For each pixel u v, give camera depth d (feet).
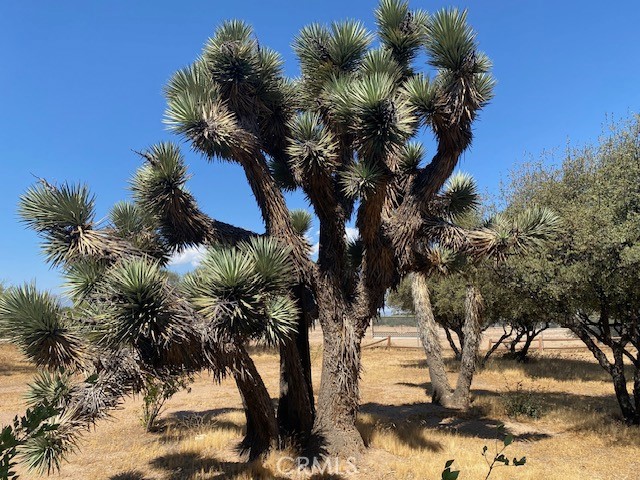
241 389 21.24
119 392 14.49
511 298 34.42
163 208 19.53
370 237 20.83
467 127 20.15
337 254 21.98
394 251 21.53
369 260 21.70
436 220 22.31
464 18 18.84
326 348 22.08
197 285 16.15
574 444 25.41
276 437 22.09
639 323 28.89
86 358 14.46
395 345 94.27
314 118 19.26
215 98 19.17
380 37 24.04
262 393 21.34
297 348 23.15
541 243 20.93
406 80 23.06
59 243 17.07
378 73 19.49
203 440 25.34
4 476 6.51
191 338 14.83
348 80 19.43
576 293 27.09
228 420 31.17
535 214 20.90
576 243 25.50
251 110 20.83
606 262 24.84
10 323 13.71
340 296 22.00
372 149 17.61
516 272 29.07
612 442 25.48
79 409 13.83
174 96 18.97
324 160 18.95
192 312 15.16
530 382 49.44
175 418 32.83
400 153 22.40
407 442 24.21
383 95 16.70
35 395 14.48
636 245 23.41
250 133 19.76
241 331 15.70
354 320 22.04
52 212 16.72
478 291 36.70
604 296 27.66
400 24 23.79
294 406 23.38
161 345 14.57
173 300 14.94
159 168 18.84
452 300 58.85
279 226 20.89
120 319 13.48
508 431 28.84
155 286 14.14
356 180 18.06
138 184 20.01
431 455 22.59
